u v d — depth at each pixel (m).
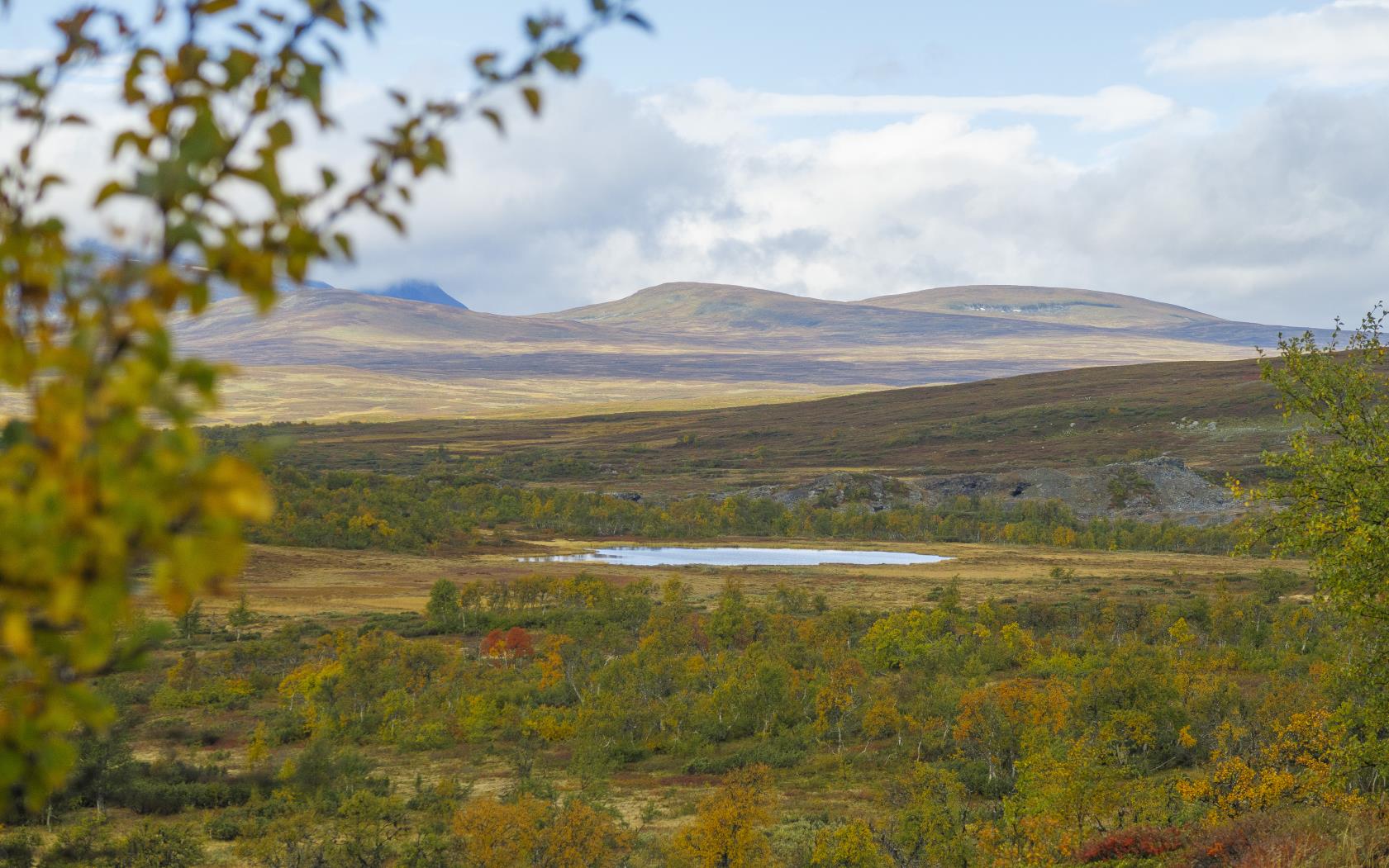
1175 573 139.75
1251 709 50.88
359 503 165.38
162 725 68.88
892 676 80.38
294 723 69.38
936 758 58.22
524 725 66.50
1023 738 51.78
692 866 38.69
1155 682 51.97
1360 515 18.28
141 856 40.22
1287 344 19.67
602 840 40.66
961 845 35.78
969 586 130.50
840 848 37.53
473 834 40.03
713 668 78.62
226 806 51.06
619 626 100.56
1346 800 18.61
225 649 91.06
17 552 2.00
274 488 167.12
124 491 2.03
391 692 71.81
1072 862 20.09
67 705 2.19
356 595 120.06
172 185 2.19
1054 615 101.38
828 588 129.12
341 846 42.00
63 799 48.16
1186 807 30.89
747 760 61.16
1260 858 14.48
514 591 112.62
